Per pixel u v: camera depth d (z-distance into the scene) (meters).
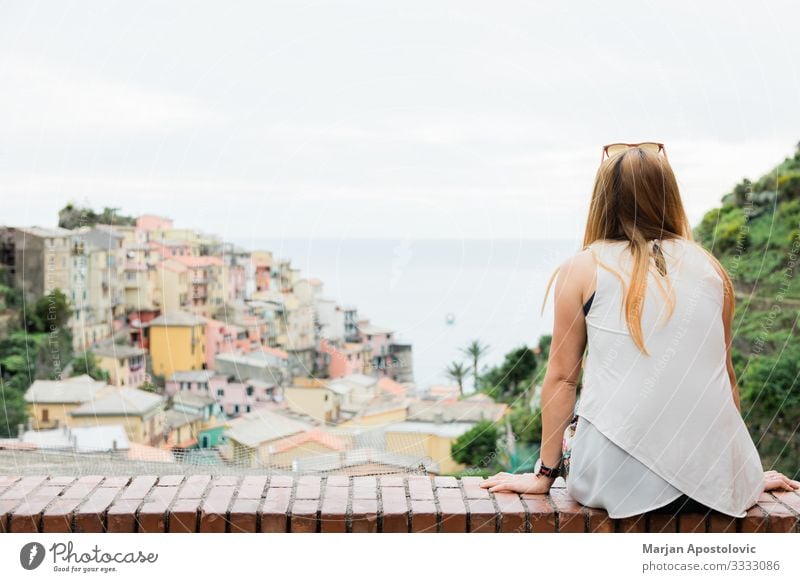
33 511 1.78
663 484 1.69
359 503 1.85
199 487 1.96
